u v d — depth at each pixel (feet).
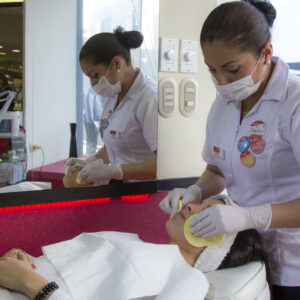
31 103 3.63
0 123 3.58
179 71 4.30
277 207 2.70
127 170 4.09
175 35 4.22
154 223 3.97
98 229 3.78
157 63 3.98
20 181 3.77
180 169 4.58
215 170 3.77
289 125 2.77
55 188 3.88
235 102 3.16
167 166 4.49
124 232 3.61
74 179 3.91
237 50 2.49
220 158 3.34
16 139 3.66
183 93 4.37
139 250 2.78
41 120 3.68
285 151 2.87
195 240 2.86
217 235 2.83
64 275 2.60
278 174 2.96
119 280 2.52
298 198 2.74
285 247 3.03
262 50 2.62
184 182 4.58
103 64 3.71
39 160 3.77
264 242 2.98
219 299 2.41
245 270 2.69
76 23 3.59
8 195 3.76
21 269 2.57
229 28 2.44
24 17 3.47
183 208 3.23
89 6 3.59
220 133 3.33
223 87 2.78
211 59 2.62
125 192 4.14
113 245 2.92
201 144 4.65
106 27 3.67
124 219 3.96
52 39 3.57
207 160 3.72
